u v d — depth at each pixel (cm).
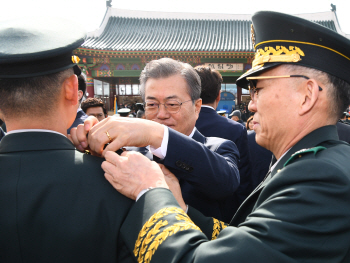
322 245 71
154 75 145
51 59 84
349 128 280
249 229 77
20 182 80
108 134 99
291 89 97
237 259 71
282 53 97
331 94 95
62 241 78
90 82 1597
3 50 77
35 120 88
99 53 1481
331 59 93
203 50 1534
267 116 103
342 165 81
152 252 77
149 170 92
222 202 169
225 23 1992
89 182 85
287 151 104
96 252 82
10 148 87
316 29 90
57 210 80
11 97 83
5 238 78
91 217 81
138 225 83
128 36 1833
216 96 260
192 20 2011
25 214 77
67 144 92
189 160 114
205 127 241
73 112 98
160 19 2002
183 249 74
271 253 70
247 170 235
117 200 87
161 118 147
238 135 236
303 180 78
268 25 99
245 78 119
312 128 99
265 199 88
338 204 73
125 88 2077
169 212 83
